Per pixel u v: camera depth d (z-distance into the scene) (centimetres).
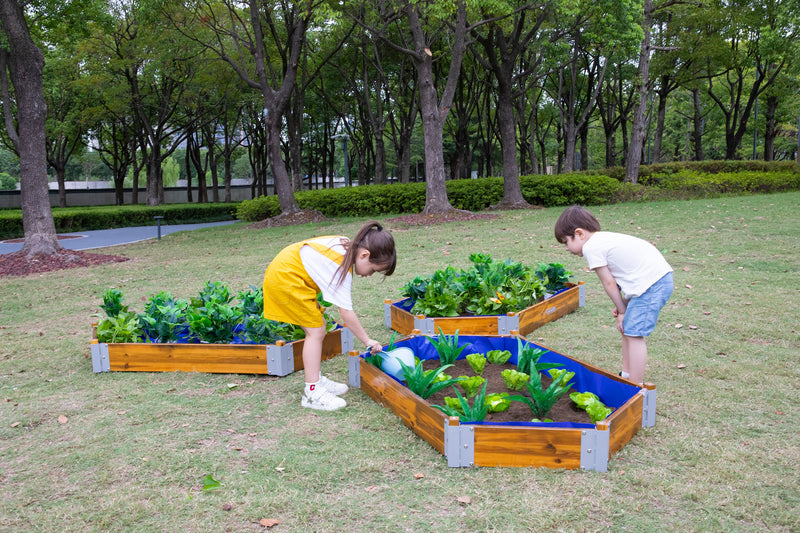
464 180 2016
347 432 323
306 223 1778
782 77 3000
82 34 1739
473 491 257
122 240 1772
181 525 240
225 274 889
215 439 320
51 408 374
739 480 260
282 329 446
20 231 2100
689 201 1653
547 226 1243
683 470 270
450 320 486
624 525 229
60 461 300
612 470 271
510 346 420
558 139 4084
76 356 494
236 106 3272
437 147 1627
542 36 1961
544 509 240
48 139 3331
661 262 325
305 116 3756
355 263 346
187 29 2011
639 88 2056
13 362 482
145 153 3247
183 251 1290
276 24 2405
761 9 2512
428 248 1048
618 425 286
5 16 1147
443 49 2288
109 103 3020
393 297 662
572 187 1814
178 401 377
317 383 366
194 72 2925
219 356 427
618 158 4947
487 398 320
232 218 3023
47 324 627
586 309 580
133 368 443
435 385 337
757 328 486
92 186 5500
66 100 3231
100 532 237
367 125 3456
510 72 1802
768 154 3284
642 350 325
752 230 998
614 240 329
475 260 630
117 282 884
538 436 272
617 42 1661
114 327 466
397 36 2447
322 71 2767
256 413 354
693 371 400
